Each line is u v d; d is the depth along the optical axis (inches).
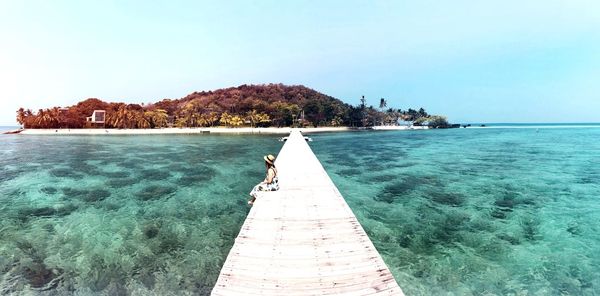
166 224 641.0
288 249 350.0
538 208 741.9
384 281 292.0
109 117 5487.2
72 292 395.9
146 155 1829.5
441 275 432.5
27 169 1336.1
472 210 726.5
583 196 852.6
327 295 270.2
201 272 445.4
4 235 580.1
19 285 410.9
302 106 6752.0
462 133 4980.3
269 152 1973.4
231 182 1050.7
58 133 5024.6
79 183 1041.5
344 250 347.9
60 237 569.9
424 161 1557.6
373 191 911.7
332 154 1894.7
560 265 461.7
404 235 574.2
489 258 483.5
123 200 823.7
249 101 6560.0
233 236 577.3
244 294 273.3
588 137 3567.9
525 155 1790.1
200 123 5821.9
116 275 436.1
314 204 505.7
